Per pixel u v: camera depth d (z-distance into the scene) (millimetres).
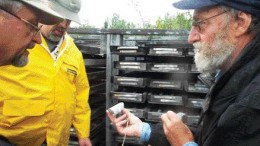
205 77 1683
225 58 1047
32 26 965
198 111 2094
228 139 917
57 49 1851
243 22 997
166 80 2037
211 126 1031
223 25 1022
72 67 1914
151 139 1386
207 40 1055
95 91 2426
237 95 969
